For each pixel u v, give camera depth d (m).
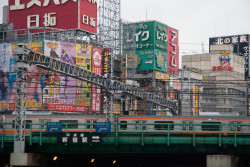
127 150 49.97
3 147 49.84
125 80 120.69
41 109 102.38
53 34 111.12
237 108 181.88
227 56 180.62
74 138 49.09
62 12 113.50
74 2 112.31
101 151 50.31
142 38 146.88
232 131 55.84
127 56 134.62
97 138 48.84
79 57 108.06
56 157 56.62
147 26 146.50
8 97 104.88
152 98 93.62
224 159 48.88
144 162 73.38
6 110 104.44
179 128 55.97
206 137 48.56
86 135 49.06
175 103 103.19
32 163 49.38
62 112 104.19
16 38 109.50
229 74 179.62
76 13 111.94
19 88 49.06
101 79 64.88
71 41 109.88
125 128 56.25
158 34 147.50
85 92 107.56
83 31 114.06
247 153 49.38
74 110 105.62
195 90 152.62
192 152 49.84
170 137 48.59
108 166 70.75
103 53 113.25
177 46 156.88
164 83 145.75
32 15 116.31
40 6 115.88
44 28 105.38
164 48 150.25
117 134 48.94
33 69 102.69
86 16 113.56
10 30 106.50
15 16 118.12
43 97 102.88
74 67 64.81
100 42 117.25
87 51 109.38
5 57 106.19
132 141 48.91
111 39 119.12
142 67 145.50
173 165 73.69
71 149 50.59
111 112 57.06
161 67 147.62
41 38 111.56
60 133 49.25
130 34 138.50
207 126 56.16
